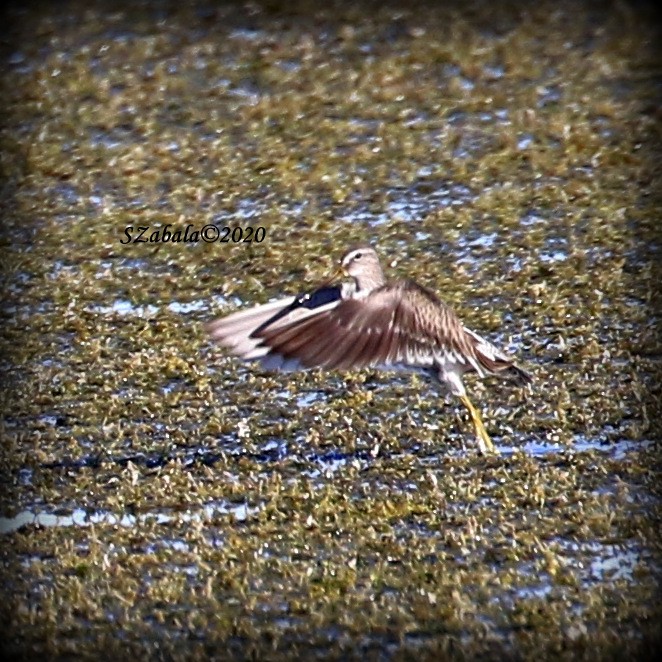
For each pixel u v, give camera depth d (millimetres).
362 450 13438
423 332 9891
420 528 12133
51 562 11836
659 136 20875
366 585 11320
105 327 16203
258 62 23719
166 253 18125
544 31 24047
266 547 11898
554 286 16750
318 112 22078
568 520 12180
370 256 12227
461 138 21062
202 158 20859
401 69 23172
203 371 15086
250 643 10633
